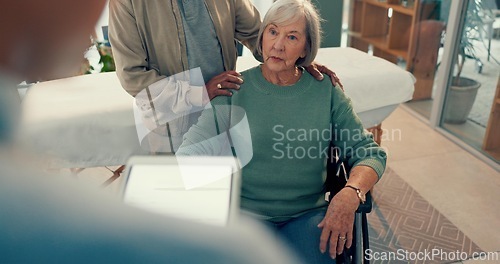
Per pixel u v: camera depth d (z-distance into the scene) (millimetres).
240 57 2510
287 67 1416
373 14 4086
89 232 267
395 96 2377
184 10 1420
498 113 2887
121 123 1750
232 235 301
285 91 1444
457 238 2209
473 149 3035
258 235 324
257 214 1407
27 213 259
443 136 3309
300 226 1381
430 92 3586
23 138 290
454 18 3035
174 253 275
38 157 298
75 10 307
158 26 1407
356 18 4223
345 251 1373
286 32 1381
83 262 260
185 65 1479
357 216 1343
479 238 2211
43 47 302
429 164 2922
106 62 2146
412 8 3582
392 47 3934
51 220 262
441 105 3309
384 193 2596
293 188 1461
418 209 2443
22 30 288
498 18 2754
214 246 287
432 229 2277
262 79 1458
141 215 286
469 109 3117
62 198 271
